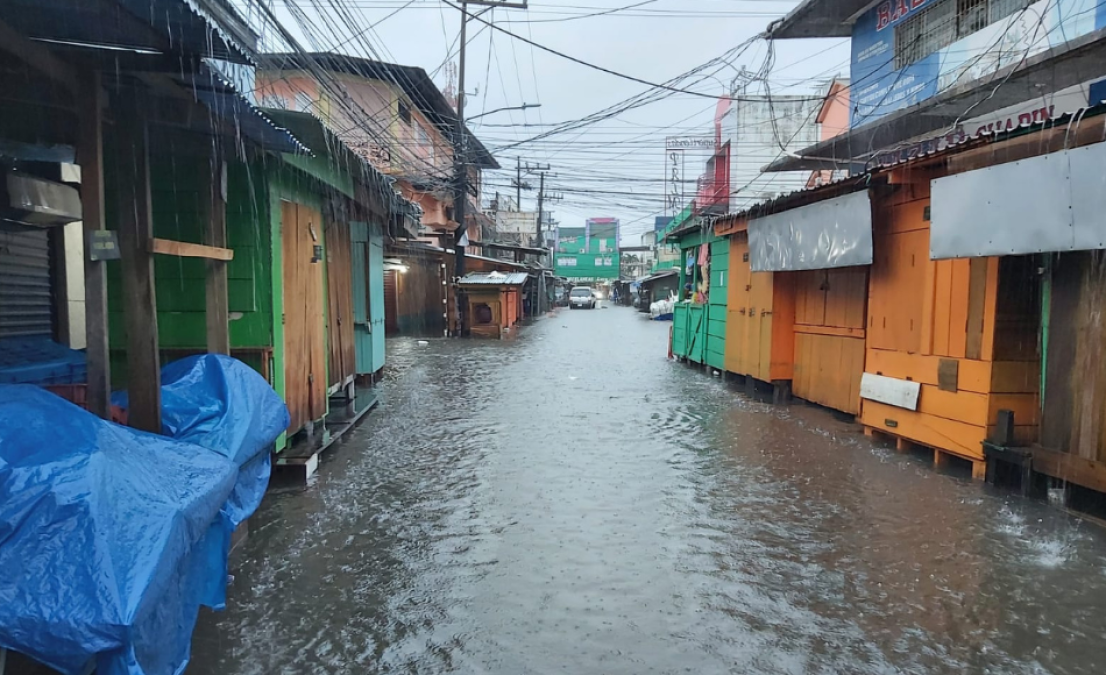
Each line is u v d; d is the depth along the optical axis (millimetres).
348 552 4023
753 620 3238
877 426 6703
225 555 2953
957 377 5609
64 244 5656
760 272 9461
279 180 5508
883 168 6098
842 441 6805
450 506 4844
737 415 8250
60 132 3742
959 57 9102
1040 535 4254
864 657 2932
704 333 12305
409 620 3230
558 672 2809
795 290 9031
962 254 4984
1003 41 8133
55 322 5586
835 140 10828
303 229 6172
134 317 3295
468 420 7902
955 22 9250
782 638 3080
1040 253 4797
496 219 39219
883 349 6629
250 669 2820
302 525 4461
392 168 19062
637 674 2797
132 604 1849
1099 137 4043
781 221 8141
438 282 22641
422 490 5215
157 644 2131
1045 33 6797
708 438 6988
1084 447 4582
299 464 5340
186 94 3639
